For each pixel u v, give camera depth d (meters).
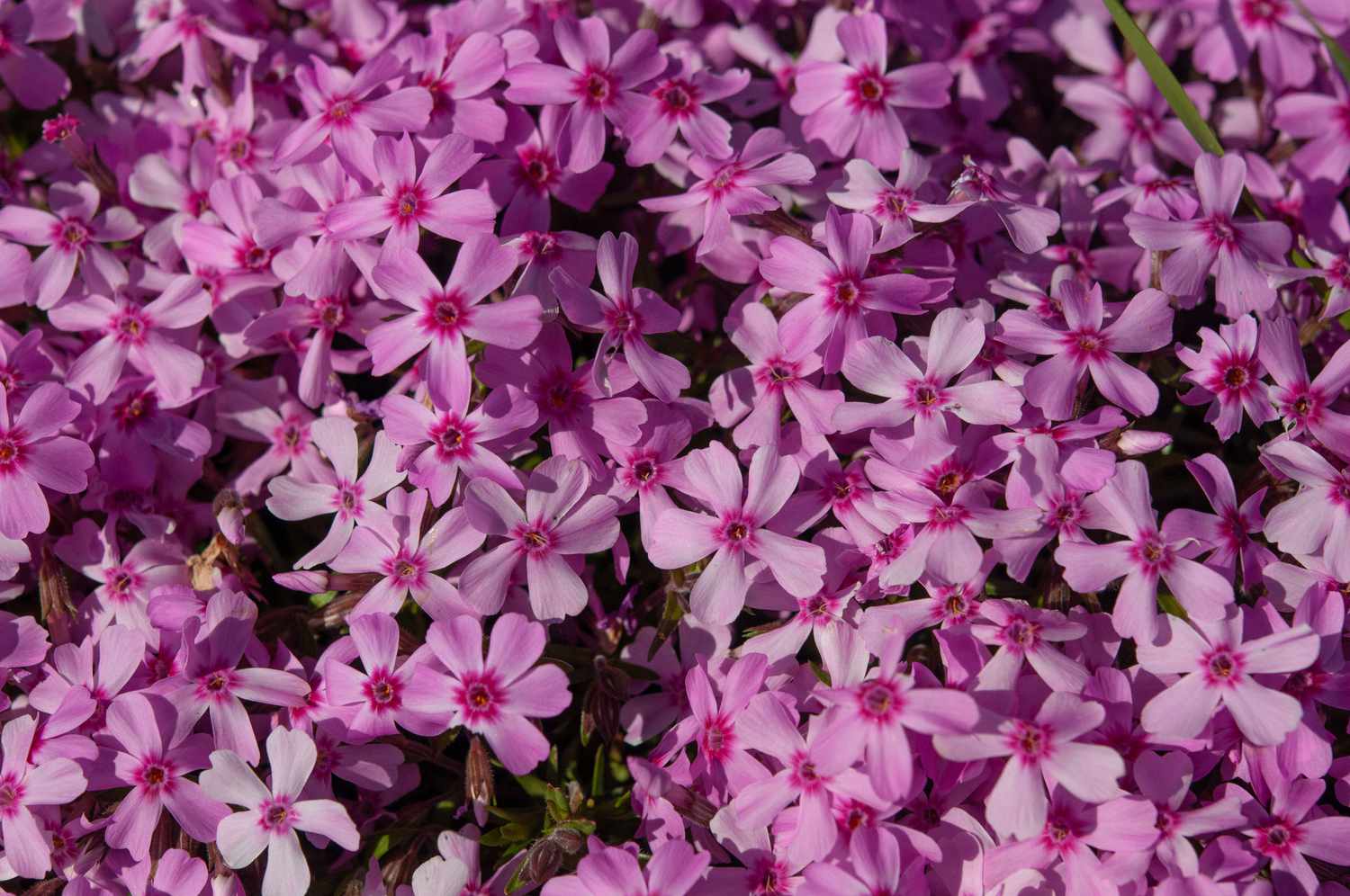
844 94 0.31
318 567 0.31
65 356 0.31
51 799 0.28
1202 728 0.27
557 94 0.30
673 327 0.29
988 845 0.28
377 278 0.29
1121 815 0.27
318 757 0.29
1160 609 0.29
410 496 0.29
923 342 0.29
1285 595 0.28
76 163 0.32
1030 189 0.32
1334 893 0.28
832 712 0.28
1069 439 0.28
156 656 0.29
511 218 0.30
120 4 0.34
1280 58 0.33
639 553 0.31
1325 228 0.33
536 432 0.30
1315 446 0.29
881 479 0.28
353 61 0.34
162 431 0.31
